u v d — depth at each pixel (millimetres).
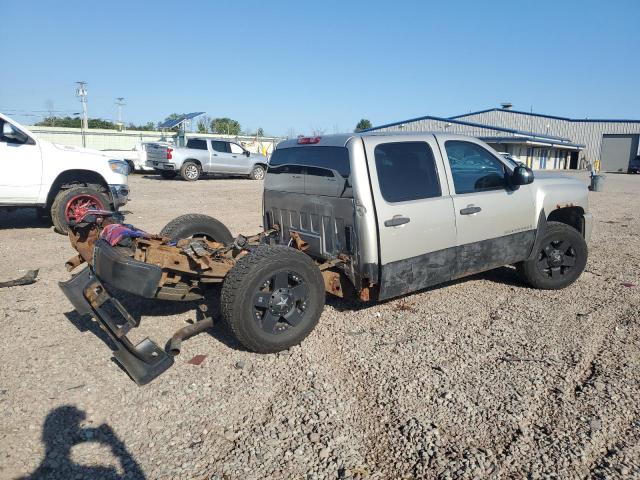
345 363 4195
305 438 3203
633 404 3549
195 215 5734
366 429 3303
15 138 8891
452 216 5047
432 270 5016
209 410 3514
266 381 3902
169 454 3061
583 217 6348
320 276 4492
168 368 3945
